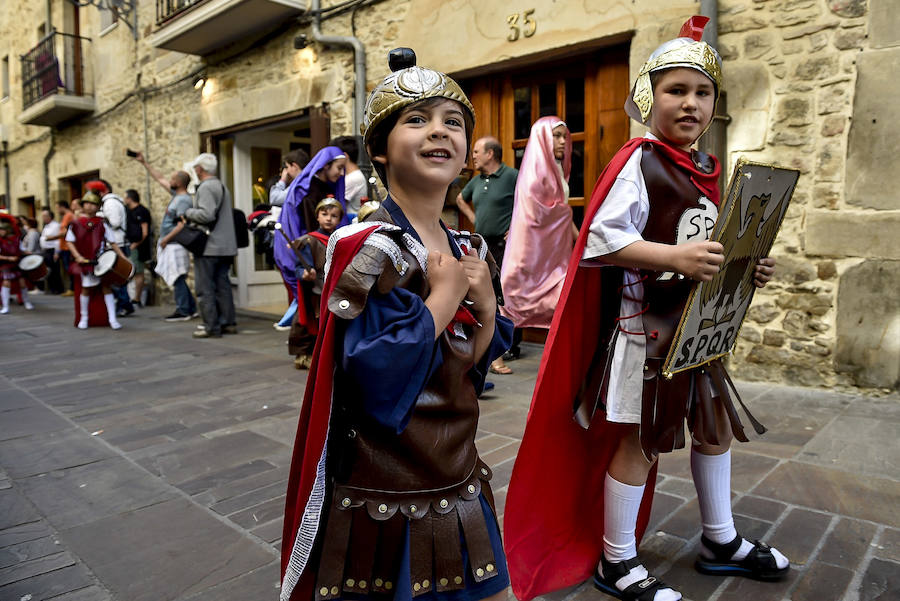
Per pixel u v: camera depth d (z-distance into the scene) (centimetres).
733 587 180
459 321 114
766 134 396
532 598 171
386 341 97
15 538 223
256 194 891
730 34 405
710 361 172
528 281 454
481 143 482
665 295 161
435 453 109
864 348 367
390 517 107
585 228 160
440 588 109
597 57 497
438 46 580
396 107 107
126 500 254
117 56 1093
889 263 356
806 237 384
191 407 393
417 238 111
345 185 510
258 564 202
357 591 107
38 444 327
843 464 265
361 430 108
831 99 371
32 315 930
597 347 174
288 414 372
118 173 1130
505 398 387
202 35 783
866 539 203
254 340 646
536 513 174
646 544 206
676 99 157
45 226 1250
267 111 770
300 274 483
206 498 254
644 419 159
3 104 1652
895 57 347
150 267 1000
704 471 185
